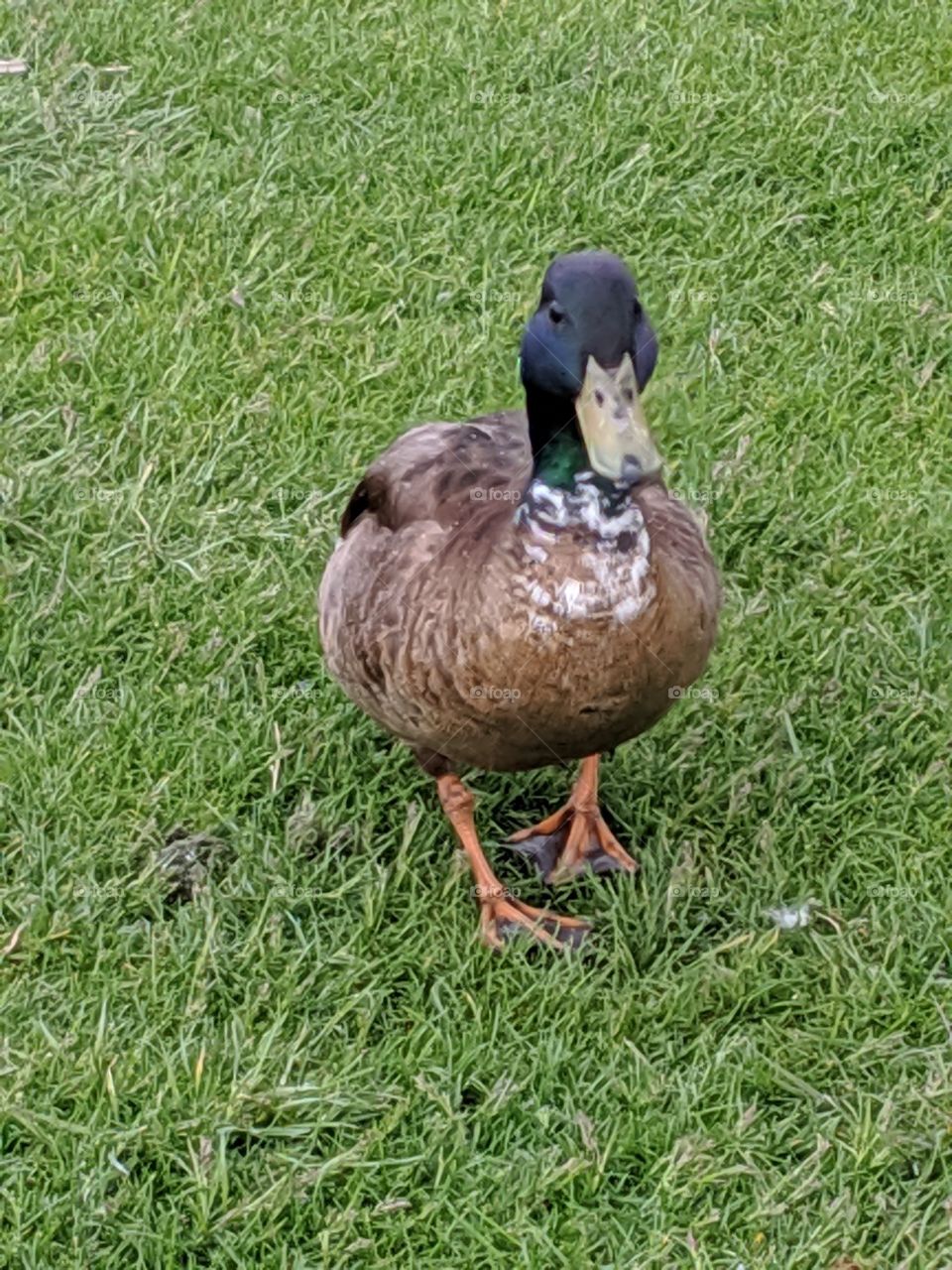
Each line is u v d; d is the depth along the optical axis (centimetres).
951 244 171
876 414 157
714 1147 113
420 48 185
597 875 126
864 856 128
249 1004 118
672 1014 119
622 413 109
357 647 117
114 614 138
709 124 179
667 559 114
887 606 142
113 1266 108
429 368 157
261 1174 112
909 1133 113
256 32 187
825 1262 108
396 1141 113
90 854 125
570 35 187
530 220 171
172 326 159
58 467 148
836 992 119
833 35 190
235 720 133
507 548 112
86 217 167
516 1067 116
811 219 173
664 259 169
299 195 172
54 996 119
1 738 131
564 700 113
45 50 183
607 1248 110
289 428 152
